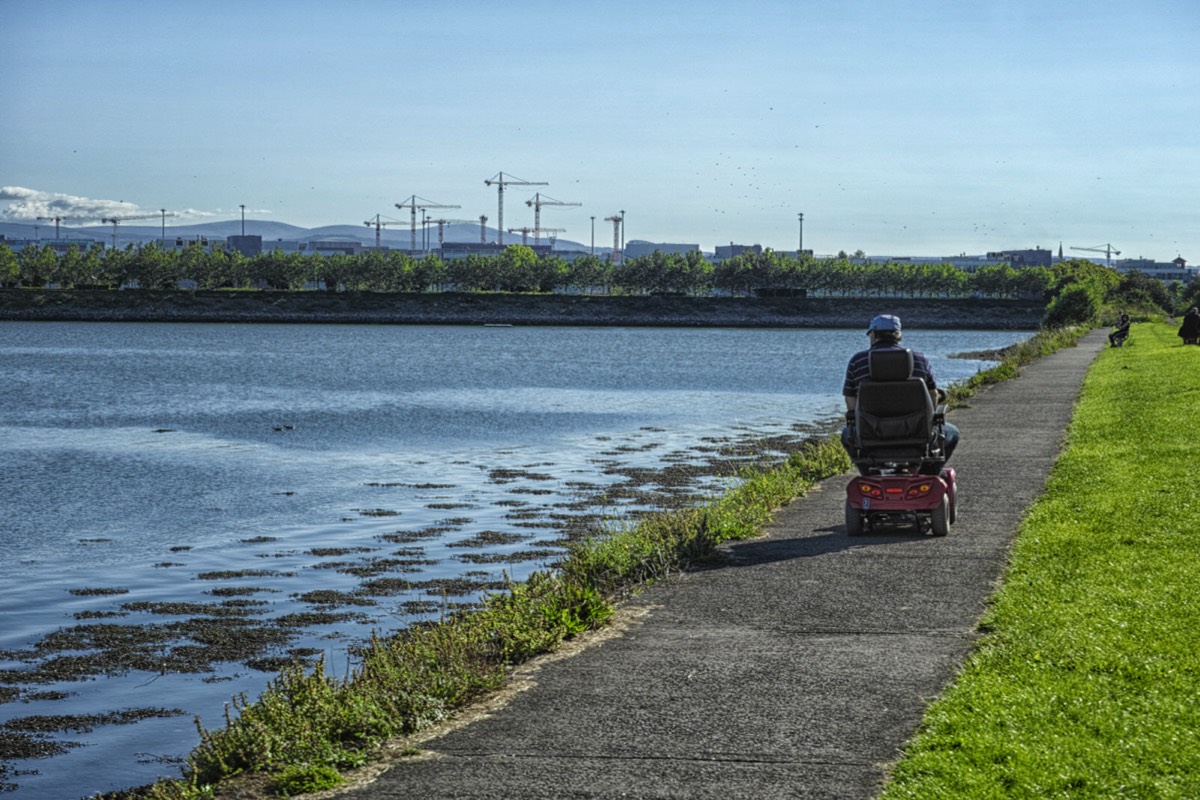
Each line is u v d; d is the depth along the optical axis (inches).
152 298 6422.2
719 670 311.4
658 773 239.1
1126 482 588.7
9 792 333.4
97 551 695.7
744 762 243.4
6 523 790.5
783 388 2070.6
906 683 293.6
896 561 450.3
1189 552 418.9
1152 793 216.1
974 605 375.2
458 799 229.3
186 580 617.3
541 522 776.9
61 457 1152.2
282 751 254.2
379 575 621.6
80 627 522.9
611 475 994.1
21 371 2571.4
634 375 2448.3
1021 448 784.9
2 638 505.4
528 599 382.0
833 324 6540.4
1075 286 3506.4
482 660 324.8
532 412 1622.8
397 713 276.5
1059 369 1585.9
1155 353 1713.8
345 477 1000.9
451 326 6033.5
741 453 1136.8
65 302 6284.5
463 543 708.0
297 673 295.9
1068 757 231.9
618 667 318.7
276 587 597.6
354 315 6358.3
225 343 4005.9
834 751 247.9
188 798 238.8
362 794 233.9
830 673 304.5
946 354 3186.5
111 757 361.4
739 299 6919.3
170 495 910.4
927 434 496.1
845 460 773.9
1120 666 288.2
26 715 402.9
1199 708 258.1
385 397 1893.5
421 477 995.9
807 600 391.2
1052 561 416.8
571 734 265.0
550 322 6343.5
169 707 410.9
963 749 239.9
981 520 533.0
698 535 480.7
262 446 1238.9
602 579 446.0
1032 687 276.2
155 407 1722.4
